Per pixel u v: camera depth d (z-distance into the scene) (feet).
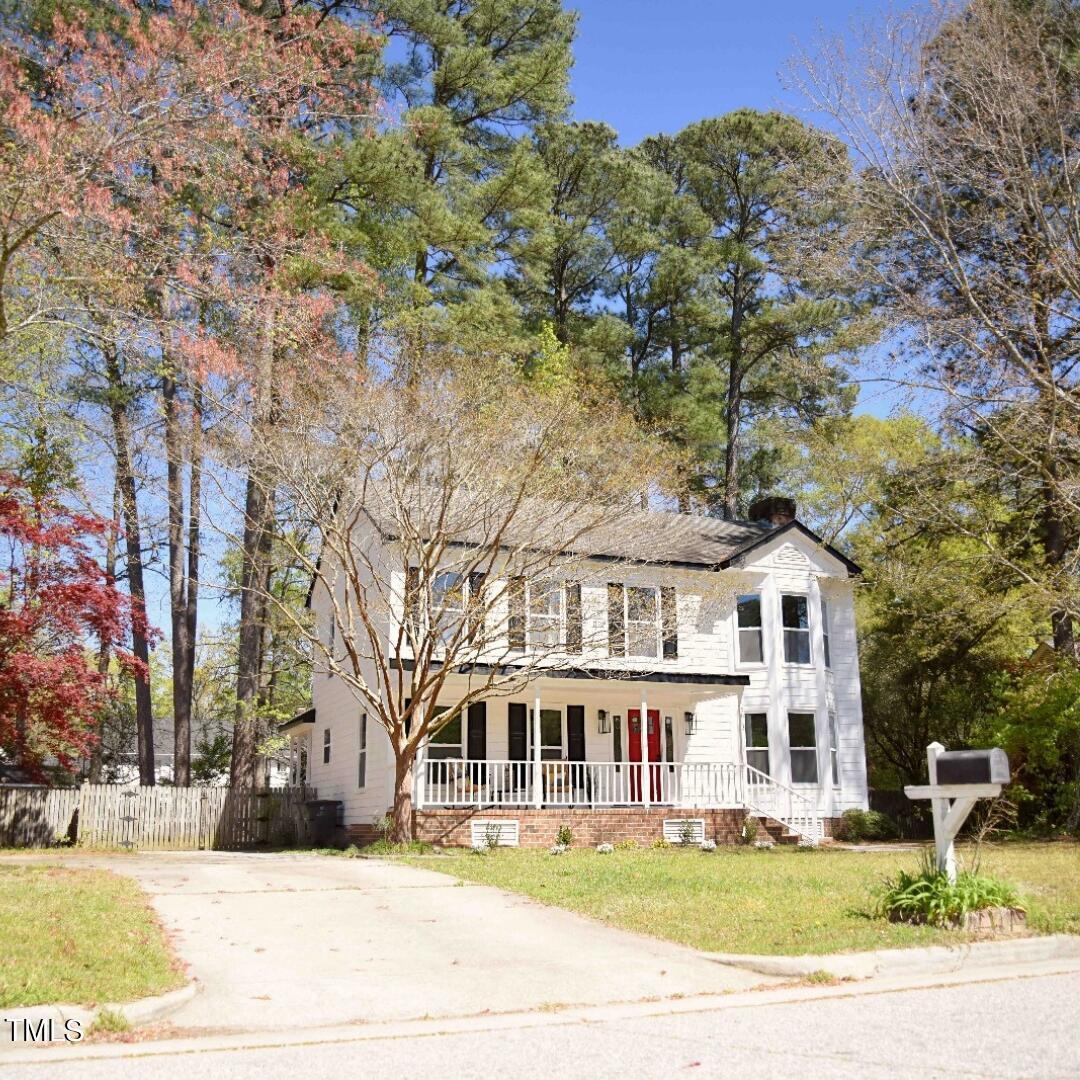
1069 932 33.35
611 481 67.31
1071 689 84.07
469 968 29.86
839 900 39.73
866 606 116.67
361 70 84.28
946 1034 21.97
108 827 77.00
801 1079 18.70
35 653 65.62
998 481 79.56
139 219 54.24
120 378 87.56
